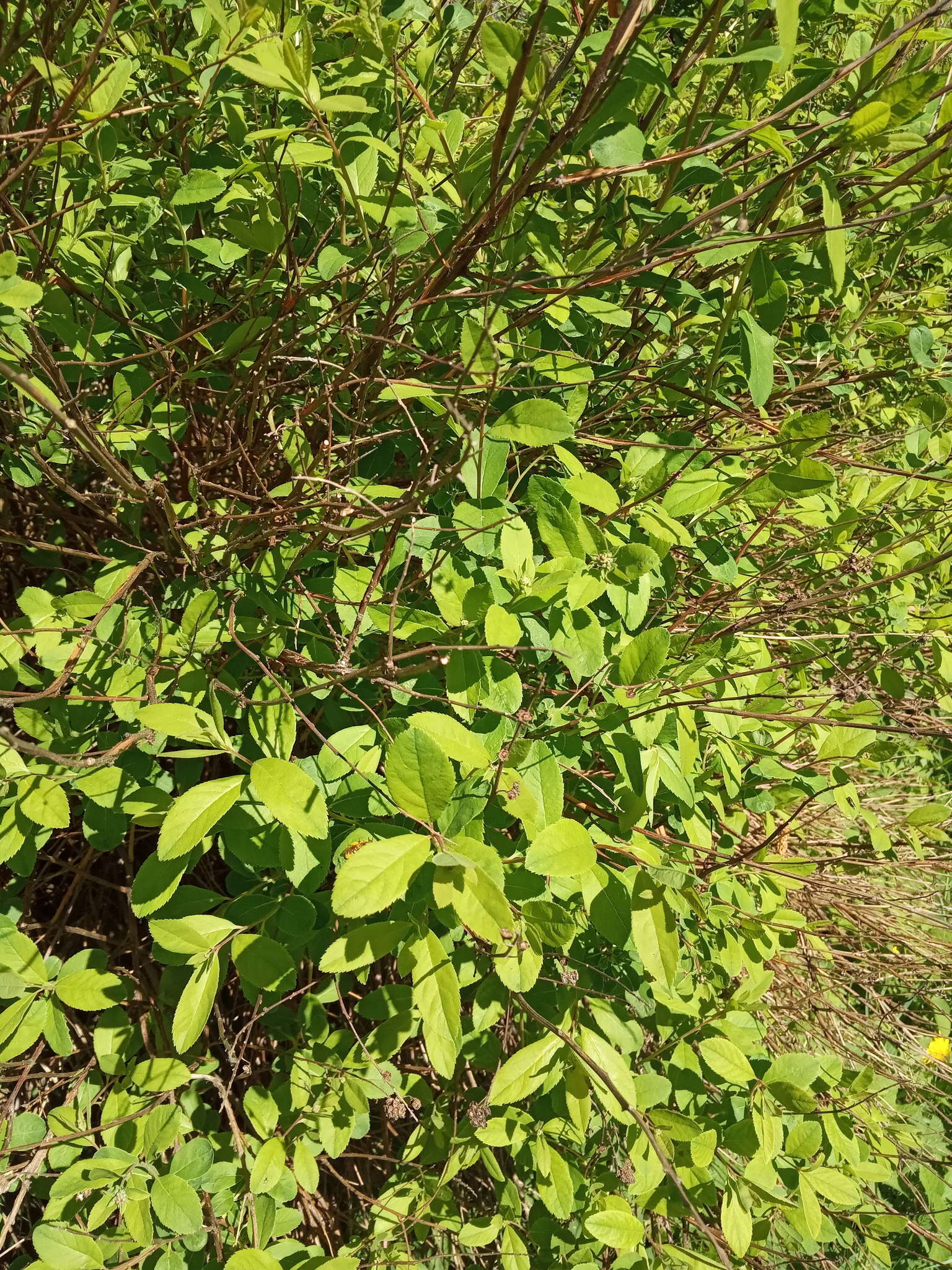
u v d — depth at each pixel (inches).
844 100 79.0
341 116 66.1
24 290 49.6
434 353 68.3
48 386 65.6
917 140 51.6
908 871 130.0
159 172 68.5
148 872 47.8
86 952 57.0
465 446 53.8
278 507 64.6
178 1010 46.9
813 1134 59.1
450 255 56.3
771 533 86.9
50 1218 53.8
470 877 38.5
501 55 48.3
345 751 54.1
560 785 48.3
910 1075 113.7
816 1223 57.5
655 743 55.4
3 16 53.3
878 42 60.5
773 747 72.4
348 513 62.9
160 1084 55.7
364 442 67.2
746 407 88.1
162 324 74.5
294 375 73.2
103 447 60.4
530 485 57.1
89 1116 61.1
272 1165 56.2
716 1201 57.1
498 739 51.1
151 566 68.8
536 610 53.4
